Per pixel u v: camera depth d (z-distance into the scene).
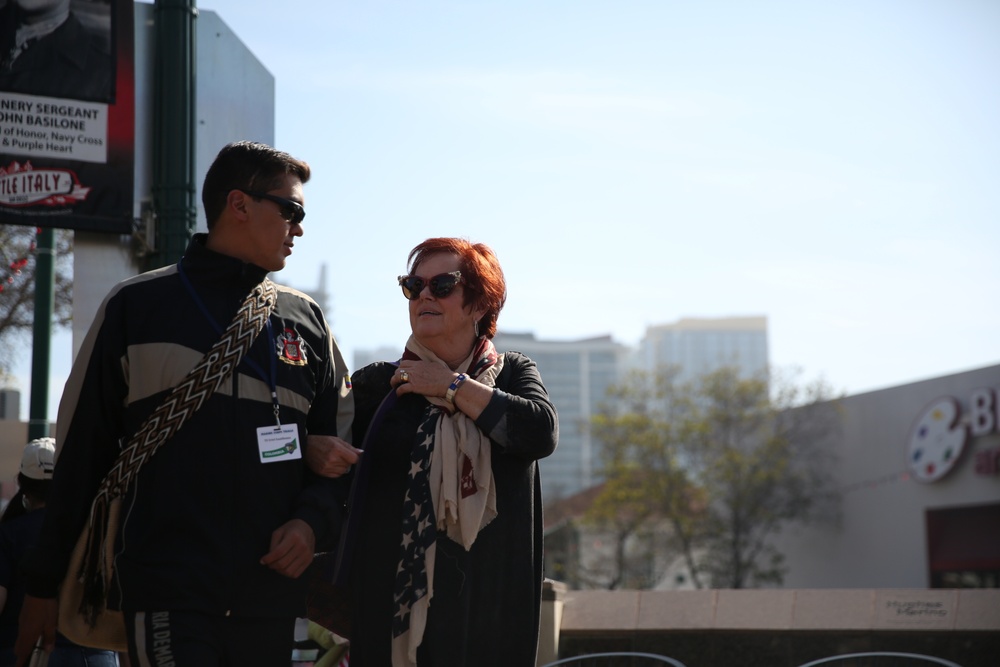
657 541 48.44
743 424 48.38
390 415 3.59
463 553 3.41
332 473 3.37
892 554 44.91
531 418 3.46
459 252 3.67
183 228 5.84
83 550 3.21
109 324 3.19
